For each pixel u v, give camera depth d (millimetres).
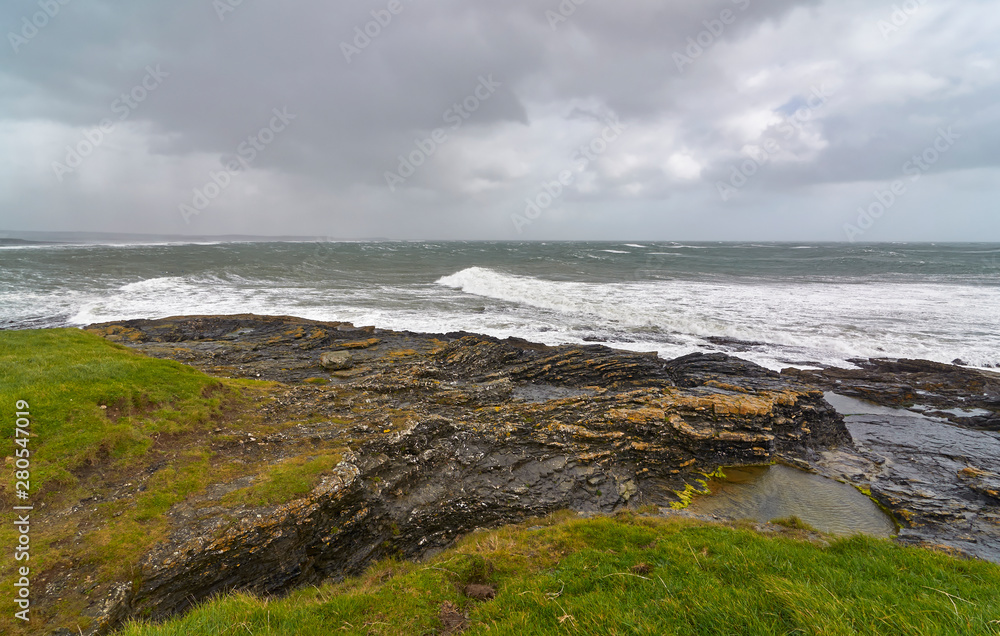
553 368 19469
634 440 13914
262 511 8336
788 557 7145
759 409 14914
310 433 11406
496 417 14109
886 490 12562
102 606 6406
